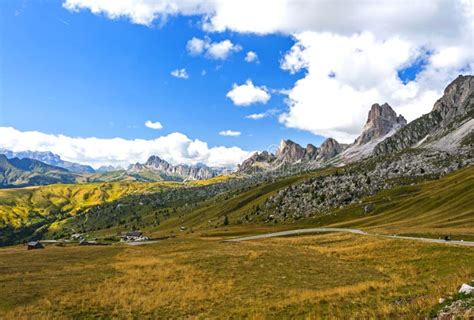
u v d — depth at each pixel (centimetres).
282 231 16775
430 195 16112
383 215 16075
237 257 6025
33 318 3127
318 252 6531
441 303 2038
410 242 5966
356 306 2755
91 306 3512
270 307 3055
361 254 5838
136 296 3838
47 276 4956
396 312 2212
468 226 9294
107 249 8569
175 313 3253
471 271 3091
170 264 5672
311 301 3073
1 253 8088
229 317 2942
